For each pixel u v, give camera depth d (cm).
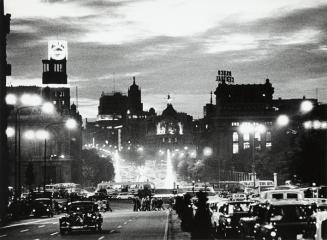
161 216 8919
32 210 9056
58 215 9869
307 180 11375
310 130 12850
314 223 3017
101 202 10931
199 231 3644
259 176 17150
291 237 3347
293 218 3469
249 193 9694
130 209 12656
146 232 5728
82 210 5697
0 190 10288
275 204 3525
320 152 11262
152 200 12369
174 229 5988
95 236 5359
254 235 3759
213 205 5034
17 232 6069
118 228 6372
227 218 4459
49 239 5122
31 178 12469
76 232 5875
